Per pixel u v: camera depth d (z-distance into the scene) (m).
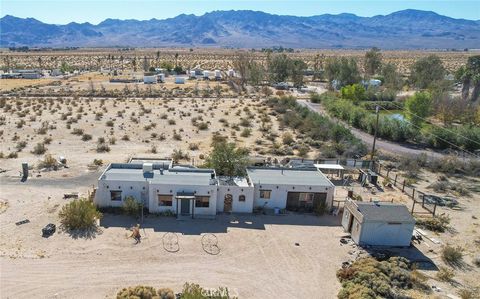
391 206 34.84
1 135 60.09
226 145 44.66
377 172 51.81
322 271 29.38
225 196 37.72
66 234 32.19
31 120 69.81
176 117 76.44
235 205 38.03
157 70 163.62
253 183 38.59
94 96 99.19
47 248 30.12
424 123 79.00
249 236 33.81
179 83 131.00
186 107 87.25
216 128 69.44
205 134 65.12
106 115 76.56
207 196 36.62
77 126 67.38
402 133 69.88
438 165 55.25
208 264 29.42
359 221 33.31
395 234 33.38
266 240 33.31
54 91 105.88
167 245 31.55
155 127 68.25
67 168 47.09
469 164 55.50
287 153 56.81
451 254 31.72
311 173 43.22
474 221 39.16
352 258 31.33
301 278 28.41
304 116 79.94
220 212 37.97
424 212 40.22
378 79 142.75
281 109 86.38
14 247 29.98
